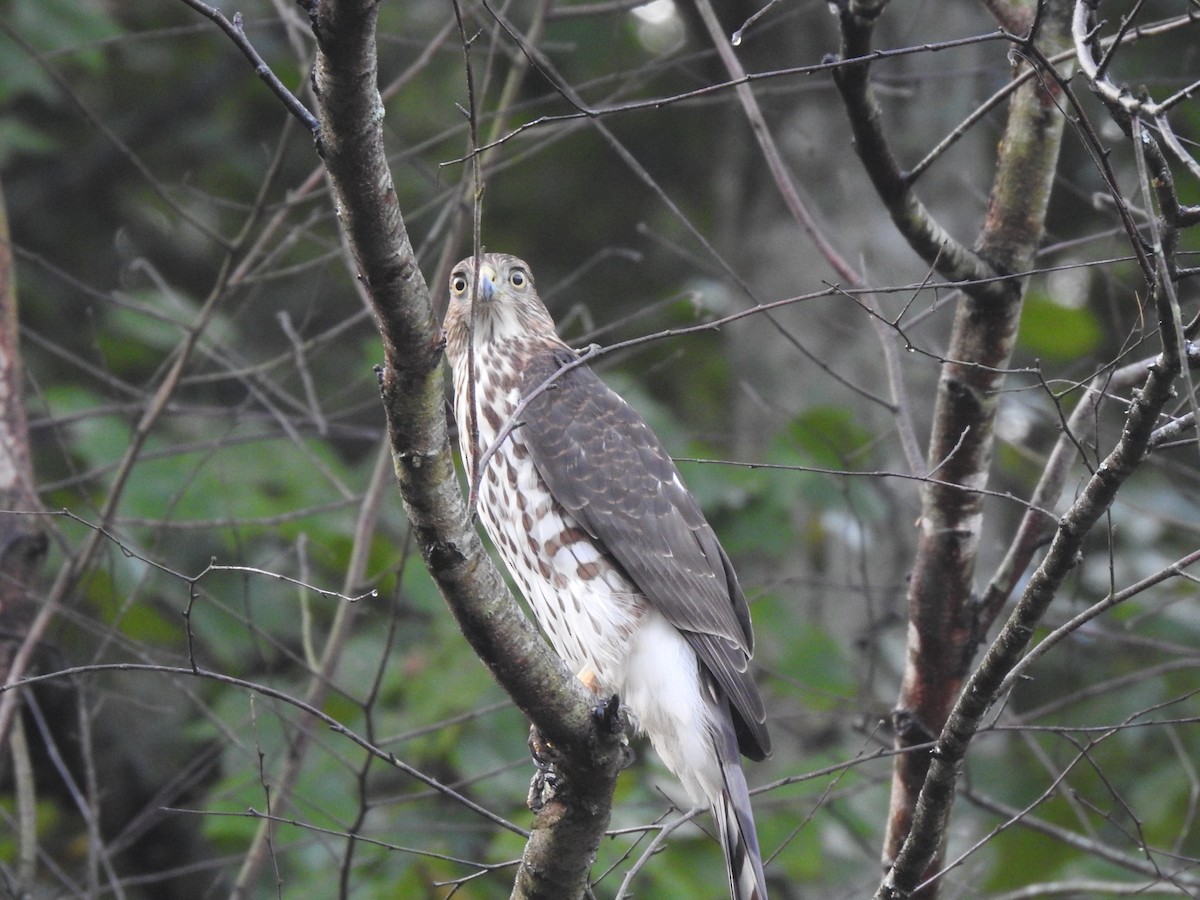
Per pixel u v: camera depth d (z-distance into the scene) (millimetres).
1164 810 11984
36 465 13102
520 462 9242
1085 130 5523
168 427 13070
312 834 10469
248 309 16312
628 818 10766
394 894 10273
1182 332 5293
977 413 8227
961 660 8320
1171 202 5395
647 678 8859
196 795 12867
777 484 11945
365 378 11266
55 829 13055
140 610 12320
